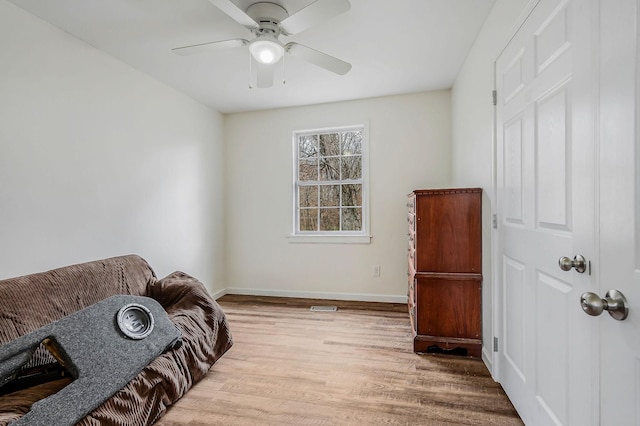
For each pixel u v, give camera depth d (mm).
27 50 1828
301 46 1885
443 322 2248
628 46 773
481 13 1947
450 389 1819
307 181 3832
